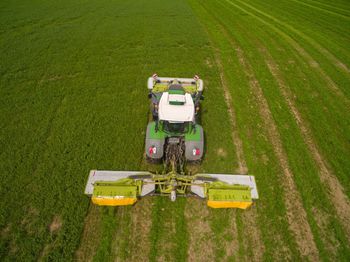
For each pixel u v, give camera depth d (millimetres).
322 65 15812
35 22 19656
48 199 7430
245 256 6613
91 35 18031
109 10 23656
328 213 7621
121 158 8758
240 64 15359
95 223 7043
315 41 19172
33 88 12016
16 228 6754
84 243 6641
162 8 24875
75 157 8672
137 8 24609
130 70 14031
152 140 7750
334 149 9797
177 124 7520
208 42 17875
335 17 24625
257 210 7562
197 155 7816
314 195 8070
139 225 7082
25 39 16734
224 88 13016
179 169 8289
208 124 10508
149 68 14328
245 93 12695
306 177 8617
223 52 16625
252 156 9211
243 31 20219
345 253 6723
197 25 20859
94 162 8547
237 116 11117
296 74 14711
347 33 20891
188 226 7113
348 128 10859
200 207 7535
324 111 11812
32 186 7734
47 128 9773
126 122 10281
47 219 6977
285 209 7641
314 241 6965
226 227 7137
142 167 8531
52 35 17625
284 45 18219
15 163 8359
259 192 8047
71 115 10477
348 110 11977
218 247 6734
